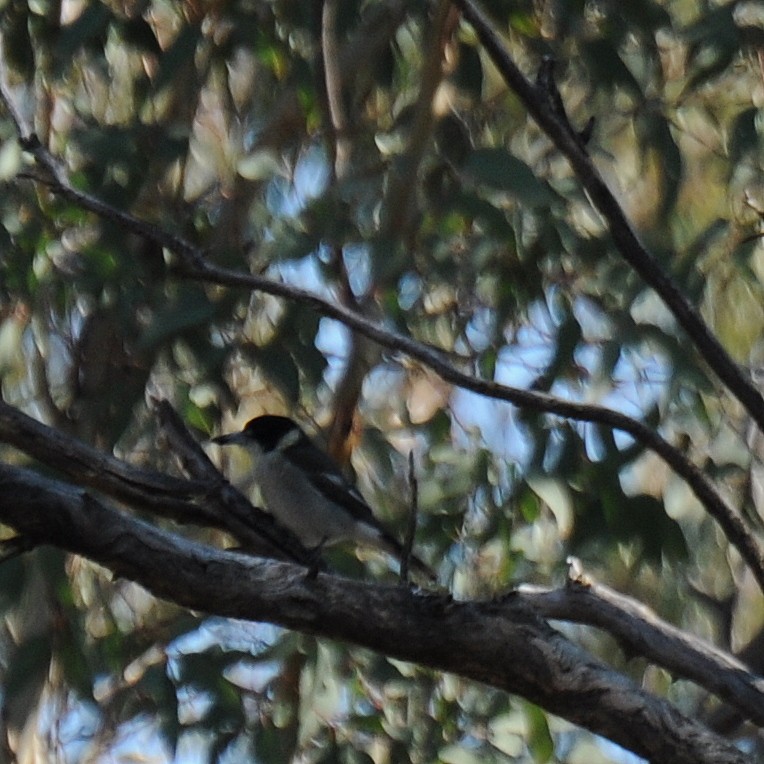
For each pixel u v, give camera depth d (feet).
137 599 37.42
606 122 39.17
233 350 34.40
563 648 19.43
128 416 34.55
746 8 39.37
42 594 32.91
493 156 27.17
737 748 19.17
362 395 40.16
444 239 35.29
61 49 33.24
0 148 33.22
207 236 35.99
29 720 35.68
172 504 21.80
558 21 35.86
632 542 33.76
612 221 22.47
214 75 40.83
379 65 38.45
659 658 22.97
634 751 19.31
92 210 22.03
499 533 34.94
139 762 37.78
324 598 18.89
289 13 36.29
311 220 34.63
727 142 38.93
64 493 18.12
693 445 37.99
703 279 36.35
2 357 35.50
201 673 32.27
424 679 34.27
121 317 33.50
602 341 34.88
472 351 37.91
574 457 33.53
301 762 35.12
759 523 38.19
